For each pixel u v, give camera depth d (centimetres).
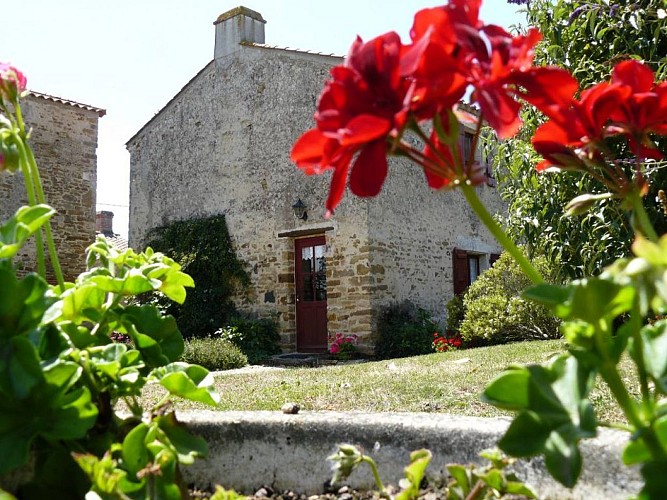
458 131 68
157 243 1190
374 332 930
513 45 64
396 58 63
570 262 325
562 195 316
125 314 125
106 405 104
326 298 1005
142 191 1259
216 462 125
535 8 330
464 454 105
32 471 99
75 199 1244
